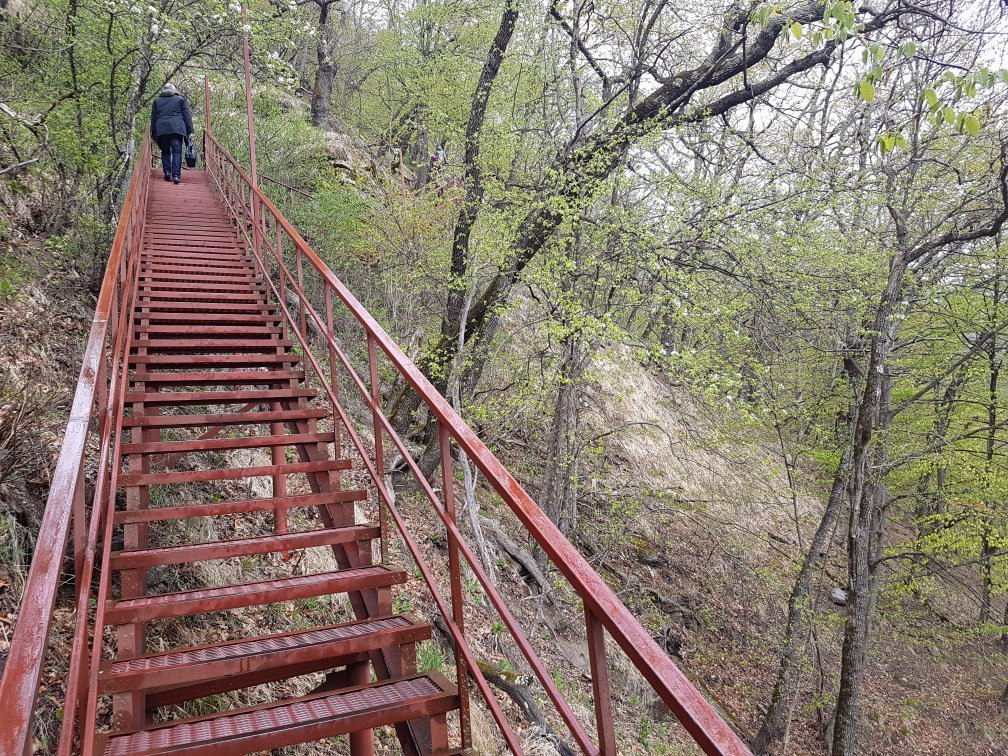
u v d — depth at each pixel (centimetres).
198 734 208
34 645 108
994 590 1644
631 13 1227
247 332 581
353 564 331
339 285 393
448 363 1145
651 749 931
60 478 149
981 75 452
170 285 659
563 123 1314
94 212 842
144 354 516
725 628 1466
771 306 1068
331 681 317
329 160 1523
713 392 898
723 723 106
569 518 1252
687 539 1602
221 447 382
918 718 1595
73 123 862
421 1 1695
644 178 1060
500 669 768
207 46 1106
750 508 1644
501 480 182
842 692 1143
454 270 1159
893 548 1470
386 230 1252
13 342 574
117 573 432
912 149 1052
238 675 265
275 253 630
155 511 313
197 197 1091
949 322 1293
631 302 1077
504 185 1134
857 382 1246
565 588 1212
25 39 962
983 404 1321
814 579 1650
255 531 622
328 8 2133
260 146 1348
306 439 402
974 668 1869
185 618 455
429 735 232
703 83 1087
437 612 813
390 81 2464
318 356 1159
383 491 320
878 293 1117
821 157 1106
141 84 968
